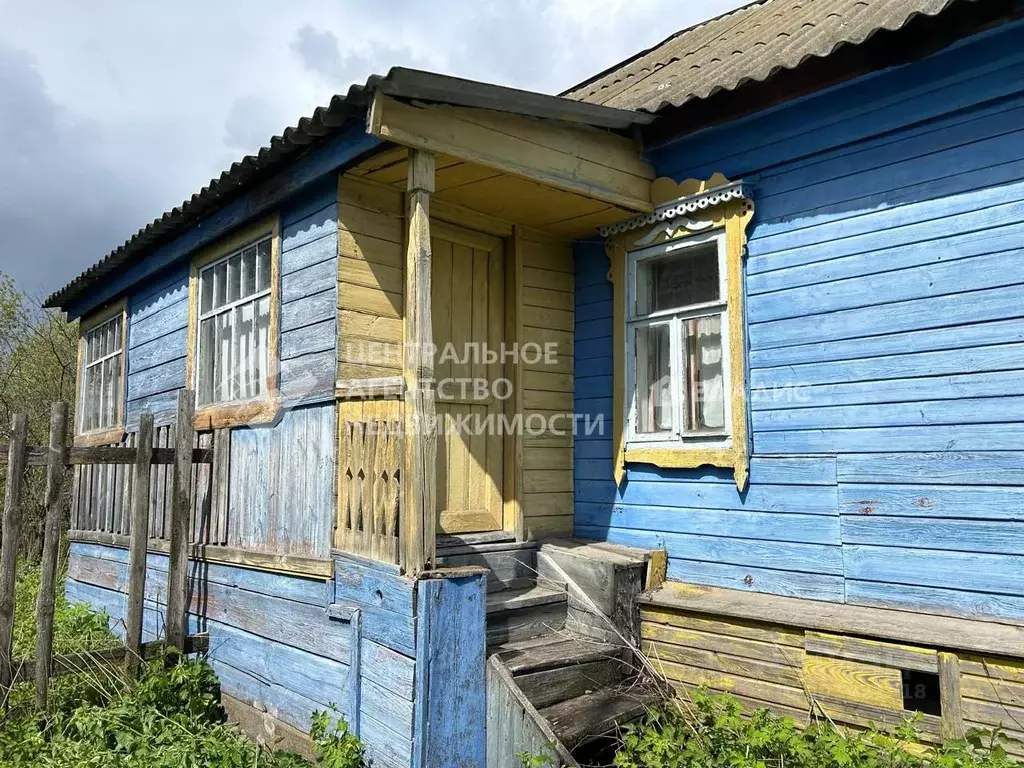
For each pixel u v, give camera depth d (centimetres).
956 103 376
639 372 515
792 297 431
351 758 367
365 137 404
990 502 353
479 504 505
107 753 396
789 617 382
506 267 536
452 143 390
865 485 394
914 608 371
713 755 343
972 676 325
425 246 383
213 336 595
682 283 496
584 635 443
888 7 436
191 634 551
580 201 480
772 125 446
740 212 454
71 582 816
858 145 411
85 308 869
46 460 478
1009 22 352
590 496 535
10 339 1422
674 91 493
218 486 549
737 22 663
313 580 437
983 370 360
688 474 473
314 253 468
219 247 586
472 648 365
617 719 376
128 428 729
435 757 345
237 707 492
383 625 373
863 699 355
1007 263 357
